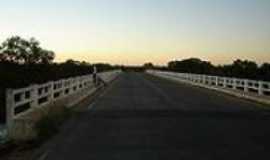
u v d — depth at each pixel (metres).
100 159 11.36
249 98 33.19
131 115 21.78
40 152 12.38
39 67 65.94
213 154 11.97
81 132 16.14
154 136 15.21
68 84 26.14
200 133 15.95
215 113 22.98
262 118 20.91
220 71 90.75
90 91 37.88
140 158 11.45
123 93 39.31
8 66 60.62
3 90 22.39
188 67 125.00
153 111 23.66
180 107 26.09
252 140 14.41
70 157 11.63
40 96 18.83
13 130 14.79
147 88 48.16
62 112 19.62
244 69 74.75
